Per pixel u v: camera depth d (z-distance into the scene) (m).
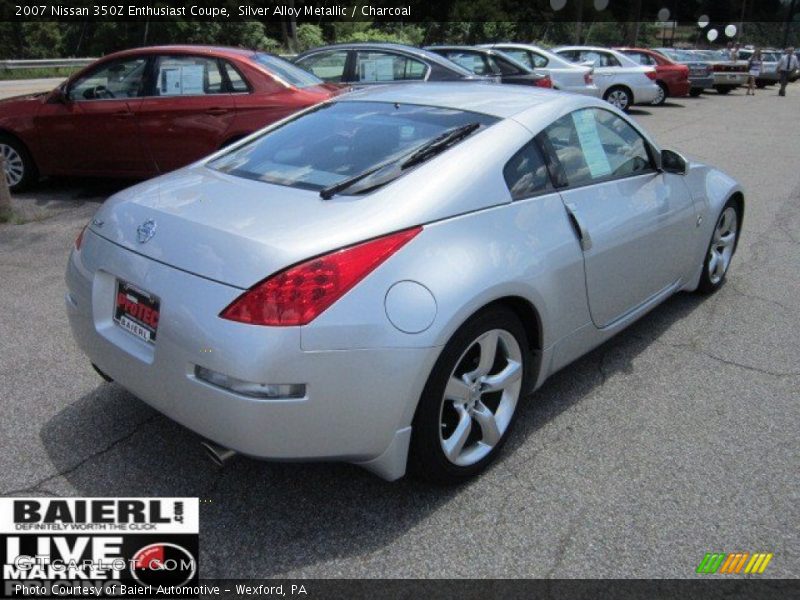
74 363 3.86
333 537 2.59
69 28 38.72
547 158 3.17
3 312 4.52
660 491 2.86
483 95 3.50
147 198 2.91
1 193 6.52
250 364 2.24
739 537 2.60
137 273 2.58
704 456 3.09
